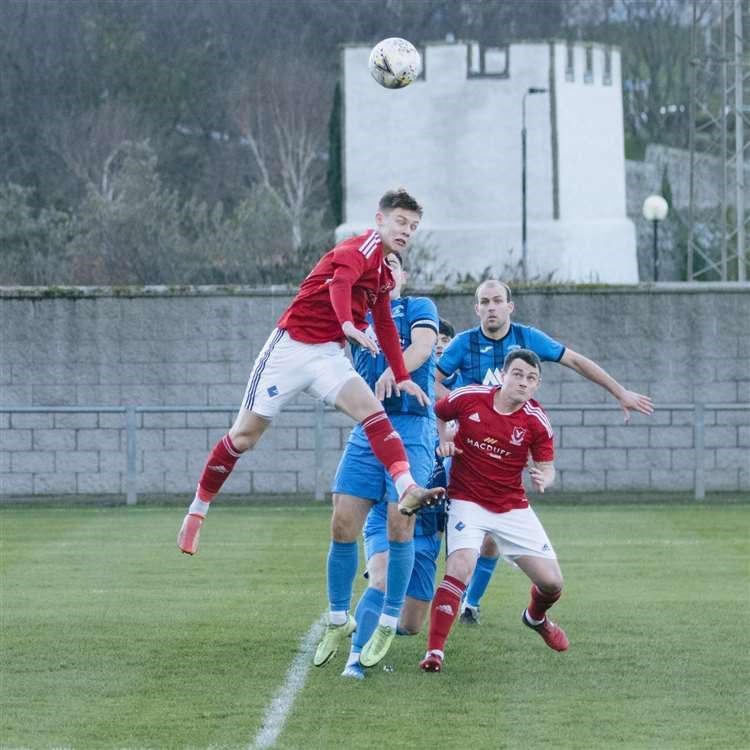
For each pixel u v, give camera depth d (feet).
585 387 188.55
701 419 180.14
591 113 540.93
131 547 129.70
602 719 62.75
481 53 534.37
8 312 190.19
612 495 184.24
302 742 58.65
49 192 613.93
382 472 72.23
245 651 78.18
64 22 649.61
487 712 64.13
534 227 525.75
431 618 73.41
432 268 469.98
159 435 187.83
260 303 190.19
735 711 64.44
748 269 381.40
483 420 73.72
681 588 101.19
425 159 536.42
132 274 473.26
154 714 63.77
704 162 594.24
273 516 162.91
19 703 65.92
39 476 187.32
